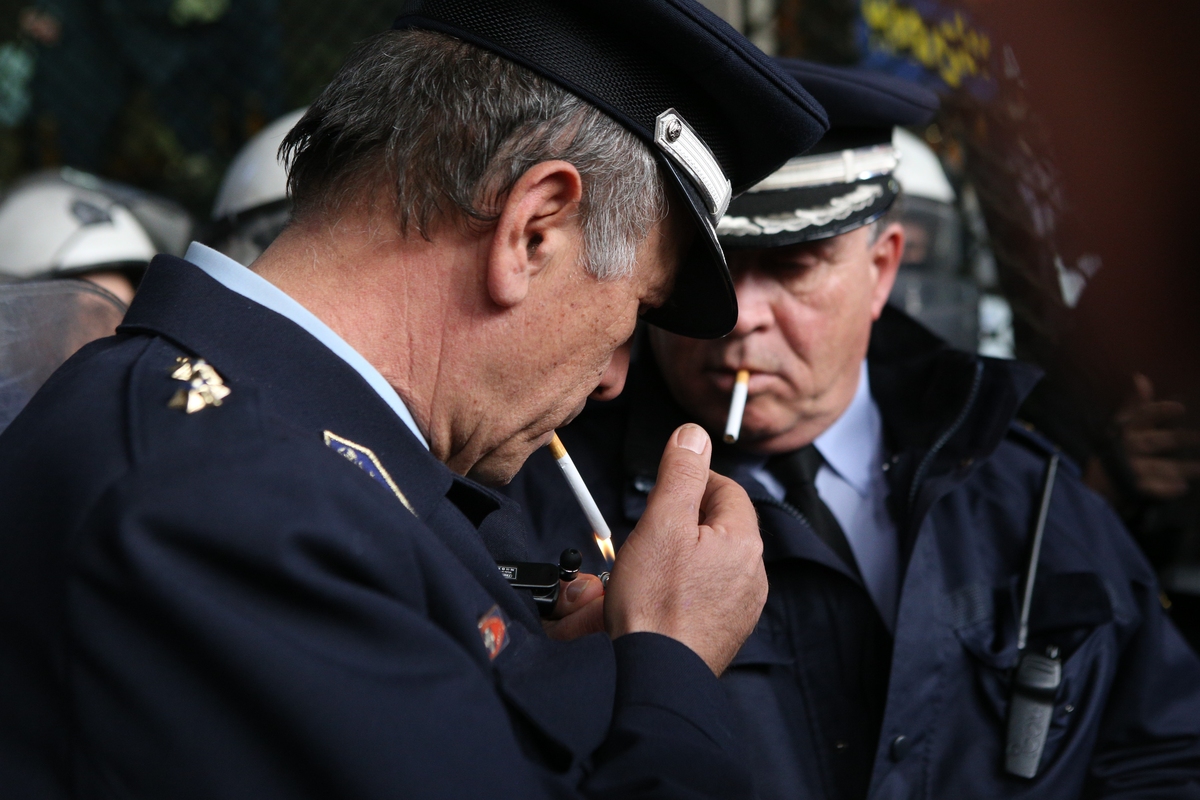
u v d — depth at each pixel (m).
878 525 1.53
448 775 0.71
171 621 0.68
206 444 0.75
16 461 0.80
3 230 2.22
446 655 0.75
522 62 0.91
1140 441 1.91
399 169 0.90
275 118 3.21
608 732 0.86
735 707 1.34
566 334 0.96
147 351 0.85
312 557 0.73
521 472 1.49
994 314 2.63
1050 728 1.42
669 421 1.51
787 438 1.49
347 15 3.17
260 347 0.86
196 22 3.17
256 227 2.07
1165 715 1.50
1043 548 1.54
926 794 1.38
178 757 0.68
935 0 2.39
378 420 0.88
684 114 0.98
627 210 0.96
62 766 0.70
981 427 1.54
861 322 1.48
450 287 0.92
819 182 1.40
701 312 1.12
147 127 3.25
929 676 1.40
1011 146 2.23
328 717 0.69
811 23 2.63
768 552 1.41
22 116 3.32
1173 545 1.97
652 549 1.01
